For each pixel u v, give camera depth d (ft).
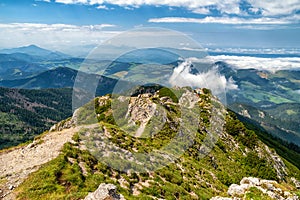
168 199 71.46
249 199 76.23
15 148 122.42
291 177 262.47
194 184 90.84
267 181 87.97
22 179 75.36
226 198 77.41
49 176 73.15
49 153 83.92
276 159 271.08
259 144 249.55
